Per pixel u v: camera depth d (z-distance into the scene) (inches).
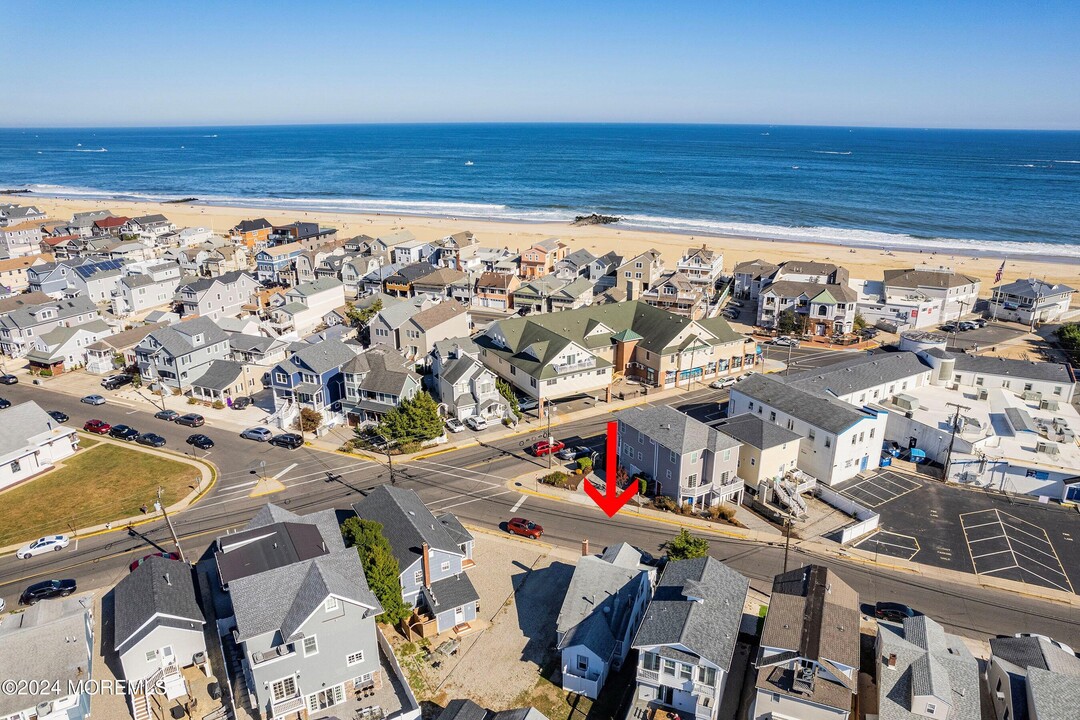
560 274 5132.9
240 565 1569.9
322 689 1446.9
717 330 3484.3
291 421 2920.8
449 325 3644.2
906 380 2955.2
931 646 1482.5
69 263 4857.3
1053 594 1845.5
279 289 4849.9
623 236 7244.1
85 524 2198.6
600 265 5113.2
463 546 1918.1
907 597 1827.0
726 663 1326.3
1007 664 1467.8
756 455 2313.0
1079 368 3511.3
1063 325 4099.4
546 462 2581.2
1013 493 2370.8
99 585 1891.0
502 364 3307.1
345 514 2111.2
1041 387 2910.9
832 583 1579.7
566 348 3070.9
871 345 3946.9
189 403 3154.5
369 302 4247.0
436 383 3154.5
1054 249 6481.3
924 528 2155.5
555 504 2299.5
